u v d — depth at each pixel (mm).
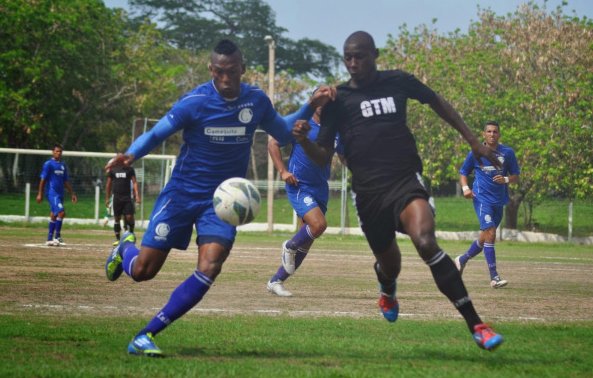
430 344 7418
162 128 6840
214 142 6977
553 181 37062
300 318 9172
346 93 7184
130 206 24016
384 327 8492
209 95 6930
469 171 14984
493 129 14734
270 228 37188
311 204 11797
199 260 6793
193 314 9344
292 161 12133
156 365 5965
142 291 11516
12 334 7324
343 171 36219
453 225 40062
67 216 39406
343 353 6840
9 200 39406
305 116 7332
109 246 21781
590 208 39219
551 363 6480
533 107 39281
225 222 6801
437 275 6582
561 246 34156
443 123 39844
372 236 7219
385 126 7027
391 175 6969
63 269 14680
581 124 37406
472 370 6039
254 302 10812
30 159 40906
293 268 11742
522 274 17438
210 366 5941
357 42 7035
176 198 7062
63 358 6242
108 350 6676
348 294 12094
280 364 6176
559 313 10367
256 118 7090
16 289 11289
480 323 6504
